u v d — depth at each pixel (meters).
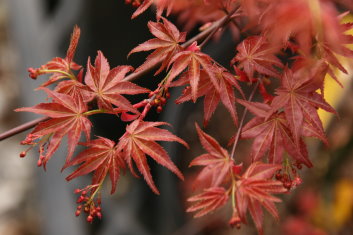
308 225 1.23
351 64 0.73
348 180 1.26
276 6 0.67
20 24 1.51
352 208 1.24
